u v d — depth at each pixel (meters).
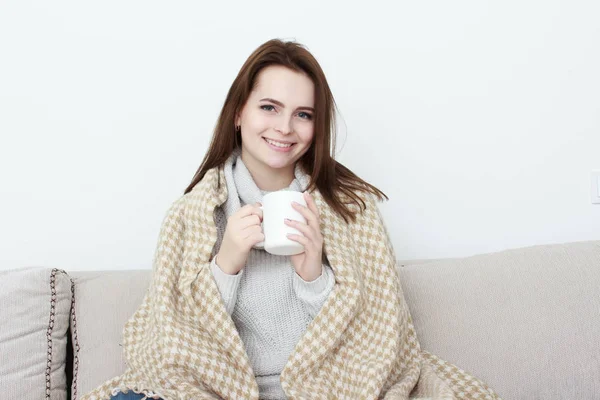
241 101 1.19
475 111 1.62
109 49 1.59
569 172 1.62
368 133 1.61
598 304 1.24
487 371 1.22
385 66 1.61
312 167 1.28
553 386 1.20
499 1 1.61
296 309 1.15
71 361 1.38
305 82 1.16
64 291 1.35
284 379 1.07
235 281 1.09
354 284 1.13
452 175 1.62
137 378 1.13
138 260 1.61
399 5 1.60
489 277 1.31
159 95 1.60
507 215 1.62
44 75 1.58
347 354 1.14
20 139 1.58
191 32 1.60
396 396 1.01
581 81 1.61
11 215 1.59
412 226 1.63
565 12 1.61
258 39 1.60
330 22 1.60
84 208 1.60
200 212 1.16
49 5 1.58
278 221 1.02
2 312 1.25
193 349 1.06
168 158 1.61
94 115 1.59
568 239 1.62
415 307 1.31
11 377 1.21
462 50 1.61
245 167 1.24
